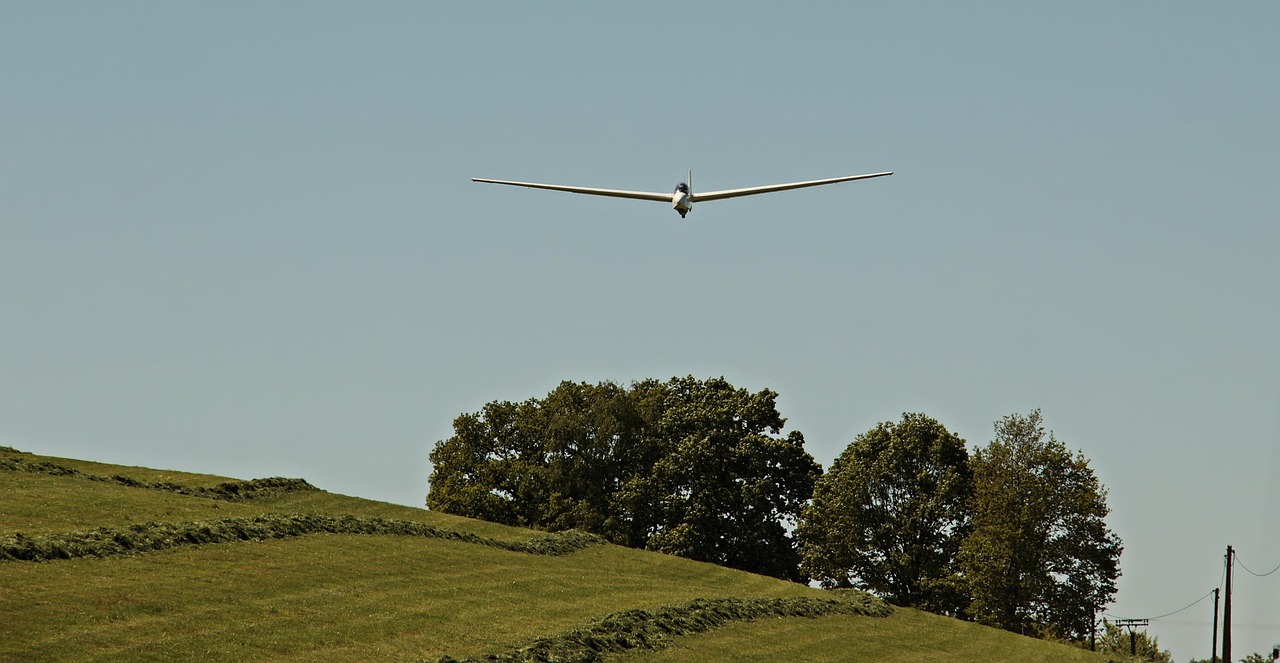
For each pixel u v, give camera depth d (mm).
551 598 57031
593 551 78375
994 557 92375
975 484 97625
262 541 58094
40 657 37062
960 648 64625
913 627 69312
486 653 44781
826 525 102375
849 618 67812
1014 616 92375
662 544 105875
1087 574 92312
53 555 48781
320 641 43469
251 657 40438
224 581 49750
